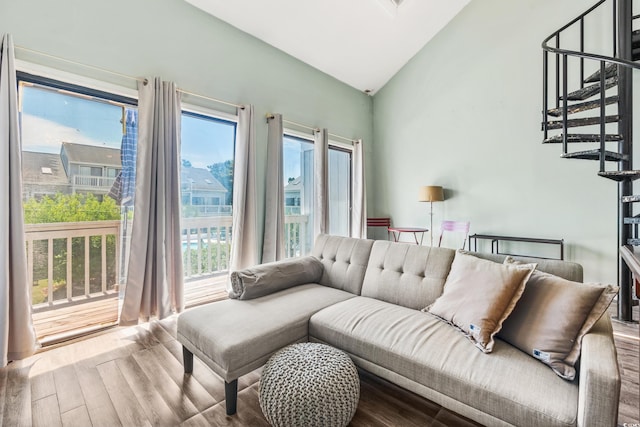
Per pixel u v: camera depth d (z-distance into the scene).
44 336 2.21
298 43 3.68
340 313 1.84
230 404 1.47
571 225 3.41
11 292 1.90
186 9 2.84
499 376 1.19
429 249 2.07
